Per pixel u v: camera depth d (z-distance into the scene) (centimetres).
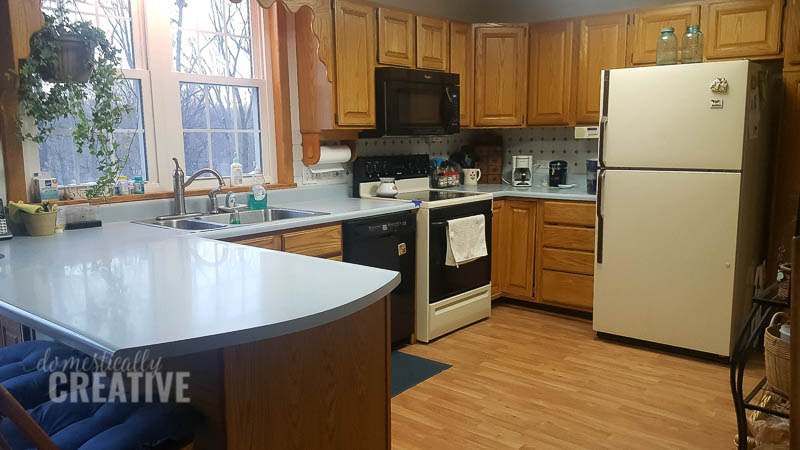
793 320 127
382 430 171
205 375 127
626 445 227
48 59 233
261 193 319
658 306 324
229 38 329
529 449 225
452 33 402
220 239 250
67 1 261
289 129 348
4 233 229
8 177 245
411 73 362
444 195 384
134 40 289
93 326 121
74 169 275
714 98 293
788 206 326
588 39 387
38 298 144
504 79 418
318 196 363
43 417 129
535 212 393
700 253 307
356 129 349
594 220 367
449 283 356
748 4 332
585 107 394
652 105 312
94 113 254
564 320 388
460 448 226
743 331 185
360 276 165
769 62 344
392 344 339
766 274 351
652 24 363
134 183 288
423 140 443
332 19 327
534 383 286
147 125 295
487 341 348
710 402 263
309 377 143
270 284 155
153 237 236
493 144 468
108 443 113
